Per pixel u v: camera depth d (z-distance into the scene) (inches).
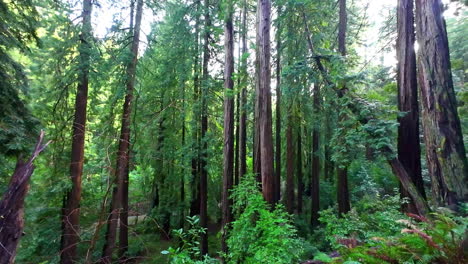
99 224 158.1
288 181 520.4
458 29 469.1
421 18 232.7
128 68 391.2
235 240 222.7
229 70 372.2
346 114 285.6
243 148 478.3
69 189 354.3
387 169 563.8
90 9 366.0
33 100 376.2
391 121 235.1
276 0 314.7
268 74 275.9
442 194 209.5
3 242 99.0
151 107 473.1
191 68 452.4
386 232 211.0
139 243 474.6
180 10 418.9
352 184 604.7
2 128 238.2
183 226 555.8
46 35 359.9
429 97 222.7
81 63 346.0
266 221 193.6
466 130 357.1
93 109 408.5
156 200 616.7
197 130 476.1
